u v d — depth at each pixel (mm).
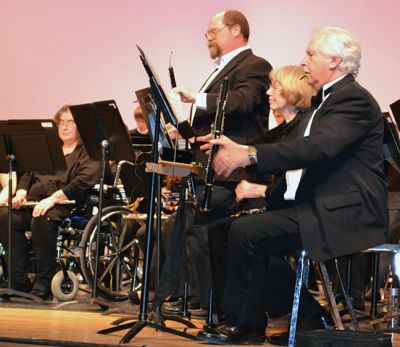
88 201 6473
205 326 4250
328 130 3711
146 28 8602
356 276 5934
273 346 4020
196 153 4859
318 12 8031
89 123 5637
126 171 6137
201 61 8445
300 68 4434
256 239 3857
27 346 3682
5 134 5895
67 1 8789
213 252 4367
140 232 5941
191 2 8469
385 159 4602
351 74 3895
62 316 5109
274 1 8148
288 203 4047
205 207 4059
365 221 3709
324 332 3473
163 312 5293
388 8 7852
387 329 4461
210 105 4812
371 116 3768
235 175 4758
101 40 8719
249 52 5129
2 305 5707
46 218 6230
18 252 6438
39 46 8828
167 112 3811
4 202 6539
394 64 7840
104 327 4469
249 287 3967
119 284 6457
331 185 3748
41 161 5926
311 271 6121
